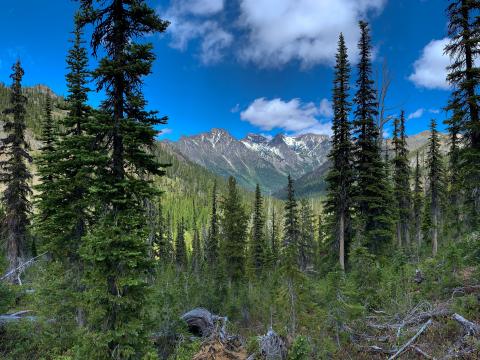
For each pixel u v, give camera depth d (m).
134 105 11.05
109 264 10.13
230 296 24.36
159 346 12.53
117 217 10.04
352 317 11.79
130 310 10.15
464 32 17.52
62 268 16.38
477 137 18.17
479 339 8.89
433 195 35.22
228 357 11.33
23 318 14.45
